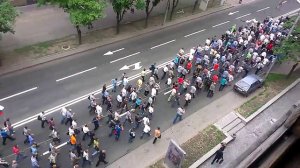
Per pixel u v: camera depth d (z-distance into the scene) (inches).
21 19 1339.8
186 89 1160.8
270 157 139.1
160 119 1029.8
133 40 1386.6
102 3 1198.9
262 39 1482.5
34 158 762.8
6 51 1159.0
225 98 1178.6
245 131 1059.9
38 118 892.0
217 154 884.0
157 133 909.2
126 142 925.2
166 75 1213.7
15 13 1007.0
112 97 1066.1
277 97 1217.4
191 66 1243.2
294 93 1272.1
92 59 1222.3
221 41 1391.5
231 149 982.4
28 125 908.0
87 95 1056.2
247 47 1475.1
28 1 1430.9
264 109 1156.5
